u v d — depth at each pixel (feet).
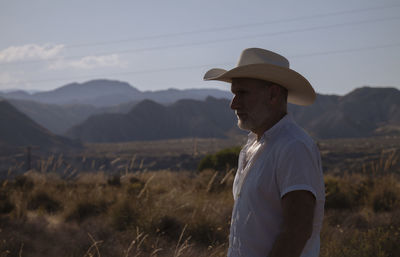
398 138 546.26
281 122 6.06
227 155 59.31
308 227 5.17
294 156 5.42
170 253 19.19
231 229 6.34
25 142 583.58
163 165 234.58
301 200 5.24
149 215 24.64
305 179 5.31
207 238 22.17
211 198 32.55
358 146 345.10
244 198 5.98
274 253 5.19
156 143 563.07
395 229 23.26
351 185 40.73
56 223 27.58
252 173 5.95
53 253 19.47
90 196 32.63
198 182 42.32
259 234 5.75
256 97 6.37
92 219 27.45
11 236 21.25
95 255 19.48
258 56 6.76
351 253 17.52
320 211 5.77
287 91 6.67
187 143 520.42
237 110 6.57
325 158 179.32
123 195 30.30
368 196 35.50
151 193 29.78
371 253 17.39
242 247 5.92
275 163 5.63
